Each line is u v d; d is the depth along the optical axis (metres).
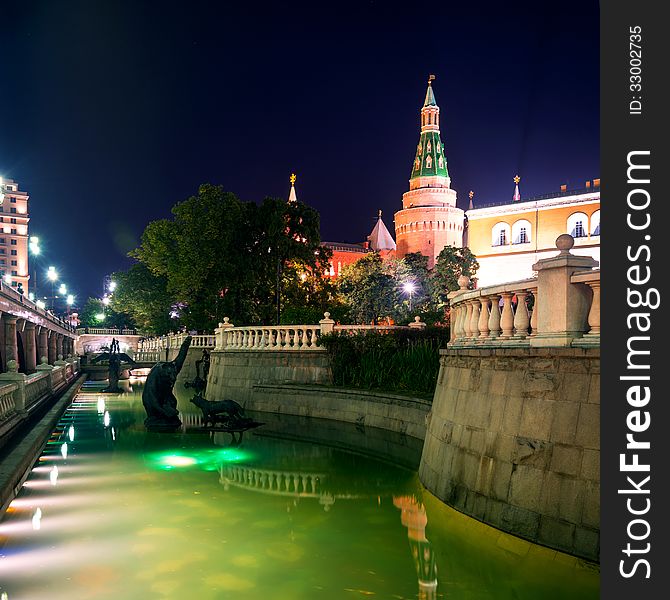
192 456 15.03
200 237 42.38
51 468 13.60
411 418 16.72
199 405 20.12
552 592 6.58
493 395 8.63
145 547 8.28
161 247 43.81
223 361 26.11
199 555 7.96
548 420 7.54
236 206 43.66
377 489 11.69
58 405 23.36
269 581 7.06
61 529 9.06
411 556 7.90
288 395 22.05
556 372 7.55
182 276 42.19
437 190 101.31
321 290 44.69
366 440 16.80
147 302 54.88
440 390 11.02
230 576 7.23
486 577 7.08
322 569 7.46
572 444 7.18
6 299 27.06
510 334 8.96
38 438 14.78
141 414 24.02
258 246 42.72
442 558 7.79
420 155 104.75
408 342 21.25
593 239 72.38
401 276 62.91
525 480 7.72
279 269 41.16
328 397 20.50
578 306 7.54
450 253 68.06
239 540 8.59
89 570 7.39
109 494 11.23
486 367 8.92
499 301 9.49
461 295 10.64
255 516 9.82
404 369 19.52
